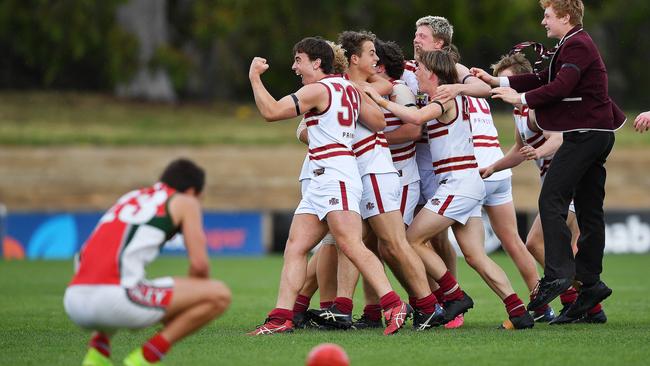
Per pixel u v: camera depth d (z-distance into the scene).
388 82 34.03
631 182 105.75
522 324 33.38
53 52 123.00
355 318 39.62
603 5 149.62
